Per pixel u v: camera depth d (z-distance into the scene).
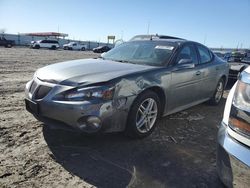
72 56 23.72
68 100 3.06
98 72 3.40
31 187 2.48
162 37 5.08
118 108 3.21
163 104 4.01
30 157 3.03
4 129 3.78
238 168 1.88
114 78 3.21
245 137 1.86
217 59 5.73
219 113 5.32
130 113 3.43
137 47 4.67
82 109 3.00
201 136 4.02
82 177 2.70
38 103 3.23
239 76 2.09
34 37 51.72
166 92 3.95
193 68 4.56
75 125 3.06
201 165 3.09
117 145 3.48
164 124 4.45
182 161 3.16
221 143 2.05
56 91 3.14
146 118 3.71
